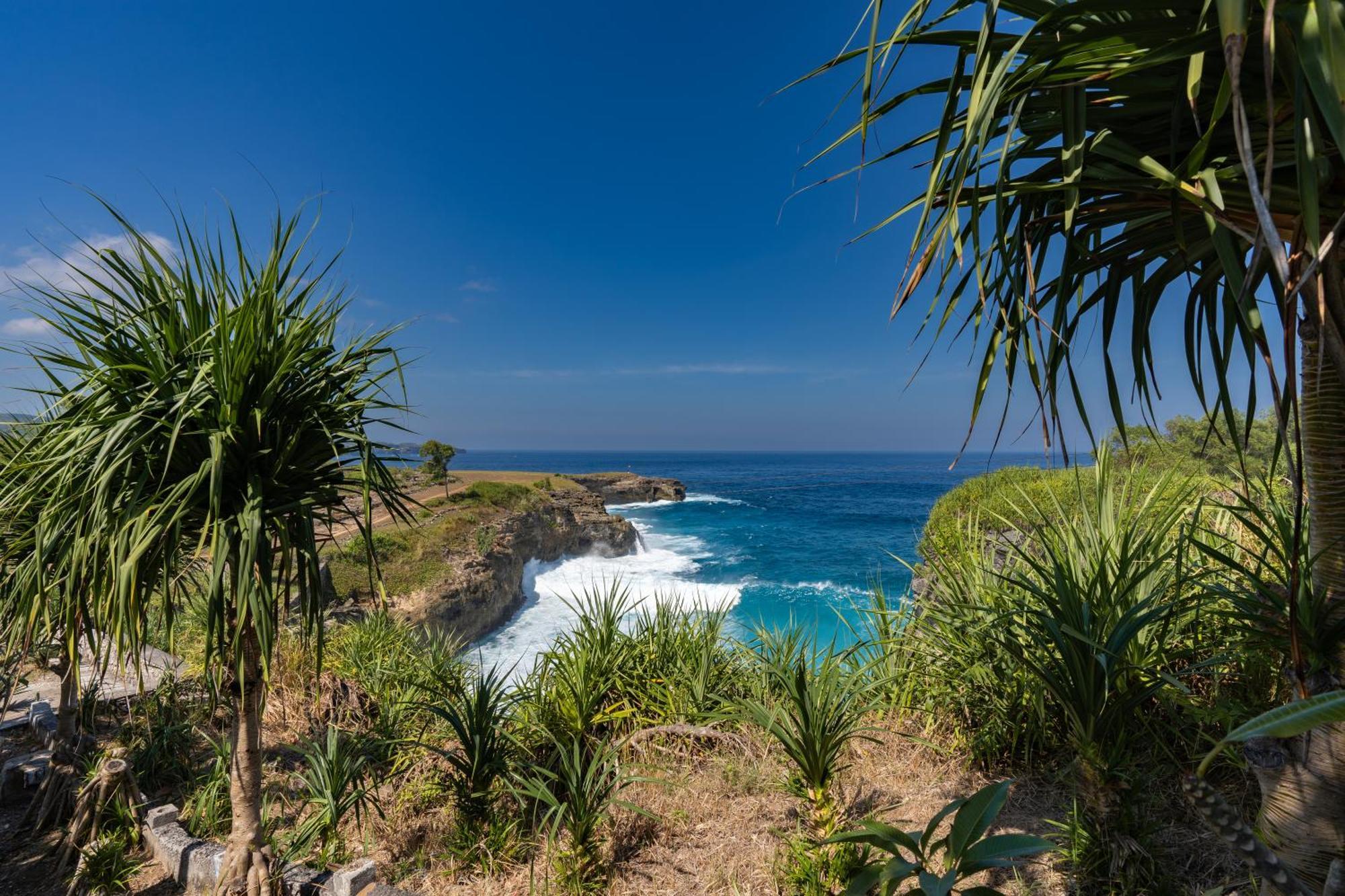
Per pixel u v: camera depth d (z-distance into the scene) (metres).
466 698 4.48
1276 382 1.25
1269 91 0.97
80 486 2.74
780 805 3.73
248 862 3.29
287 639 6.38
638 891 3.13
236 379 2.81
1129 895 2.35
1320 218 1.41
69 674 4.84
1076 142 1.49
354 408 3.27
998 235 1.48
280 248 3.01
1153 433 2.23
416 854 3.81
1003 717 3.63
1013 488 7.02
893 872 1.62
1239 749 2.75
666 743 4.58
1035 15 1.69
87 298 2.80
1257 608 2.09
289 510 2.95
